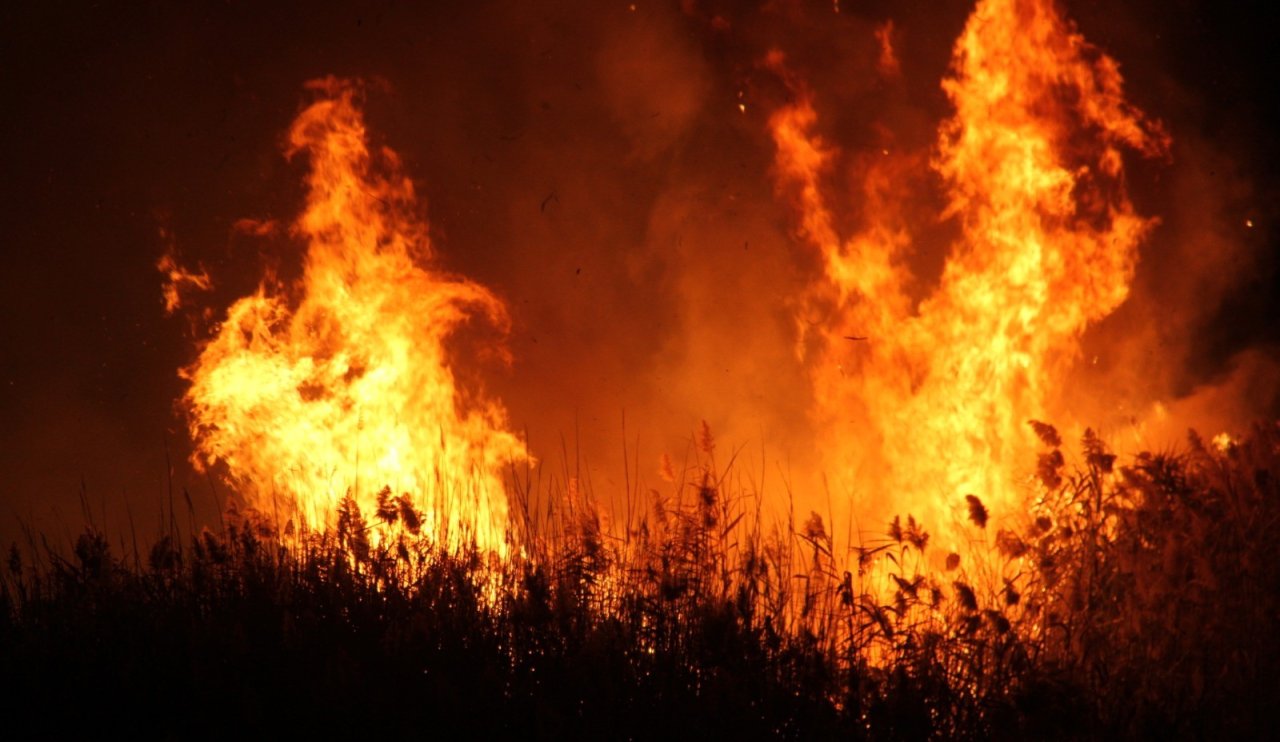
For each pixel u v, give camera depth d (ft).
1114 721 12.75
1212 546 14.39
